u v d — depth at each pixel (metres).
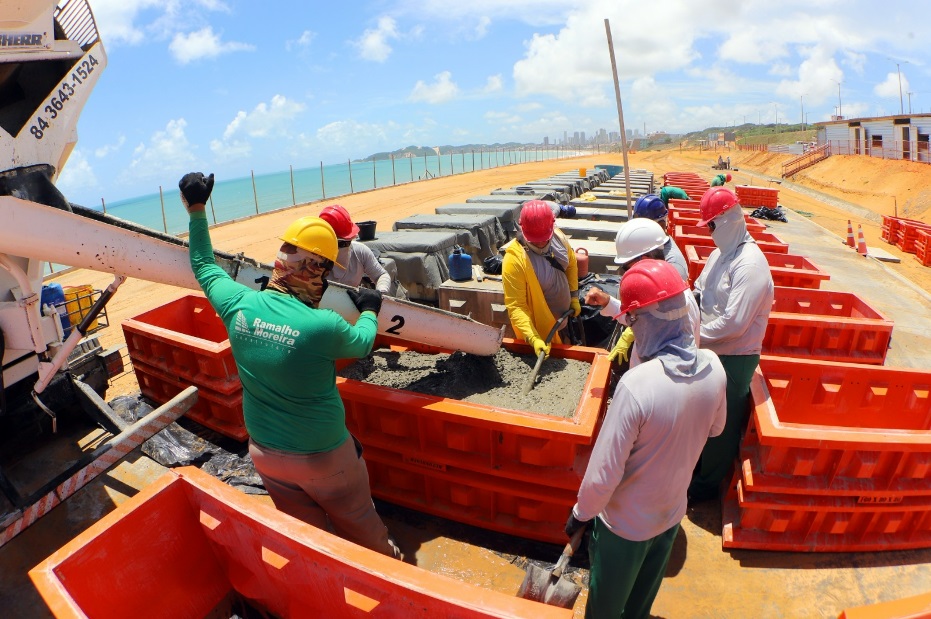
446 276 6.70
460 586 1.83
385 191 34.69
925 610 1.53
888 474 3.38
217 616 2.62
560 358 4.48
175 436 4.95
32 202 3.05
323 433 2.72
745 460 3.53
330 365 2.69
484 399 3.96
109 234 3.23
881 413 4.25
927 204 33.38
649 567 2.58
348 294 3.68
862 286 12.13
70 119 3.55
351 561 1.97
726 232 3.67
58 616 1.86
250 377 2.67
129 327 5.36
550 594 2.25
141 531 2.35
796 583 3.29
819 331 5.76
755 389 3.80
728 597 3.20
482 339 4.16
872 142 51.47
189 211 2.97
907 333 8.88
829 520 3.48
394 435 3.87
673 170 64.69
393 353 4.96
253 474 4.45
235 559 2.48
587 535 3.55
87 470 3.66
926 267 16.78
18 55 3.15
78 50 3.56
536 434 3.29
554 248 4.48
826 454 3.40
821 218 30.44
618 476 2.19
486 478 3.60
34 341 3.81
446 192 32.78
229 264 3.47
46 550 3.77
